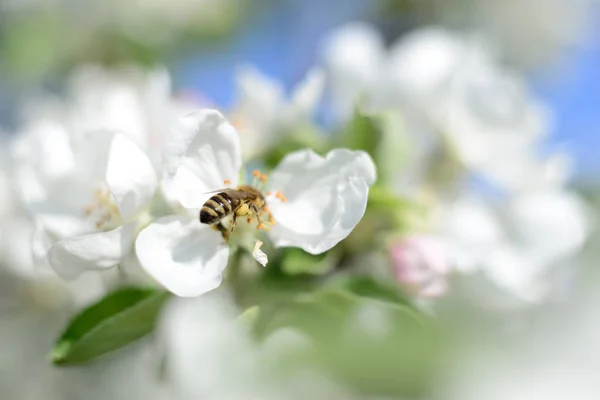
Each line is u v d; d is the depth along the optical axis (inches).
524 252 14.5
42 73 25.0
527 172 14.6
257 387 14.0
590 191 17.7
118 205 11.8
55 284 16.0
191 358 16.1
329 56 15.3
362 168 12.0
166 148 11.7
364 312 12.8
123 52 25.5
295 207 12.2
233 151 12.1
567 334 13.8
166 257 11.8
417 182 14.4
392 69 14.9
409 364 12.1
